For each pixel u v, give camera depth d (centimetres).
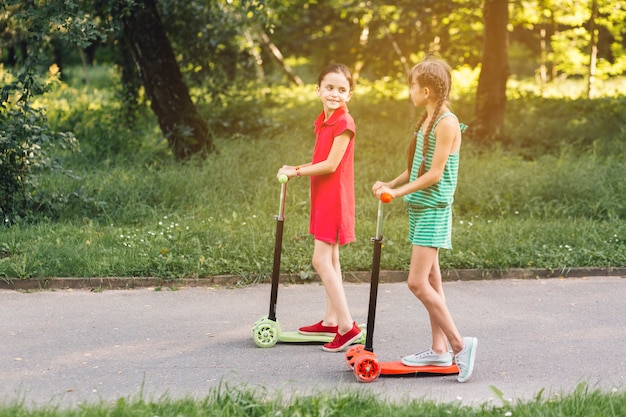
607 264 809
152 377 505
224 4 1464
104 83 2334
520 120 1645
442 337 523
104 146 1288
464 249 828
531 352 569
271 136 1398
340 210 554
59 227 873
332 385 495
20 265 725
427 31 1778
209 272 749
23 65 937
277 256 575
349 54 1969
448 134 487
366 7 1758
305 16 2172
